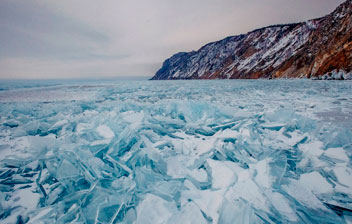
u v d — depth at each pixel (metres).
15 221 1.08
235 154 1.75
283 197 1.14
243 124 2.58
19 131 2.98
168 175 1.43
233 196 1.16
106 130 2.24
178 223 0.97
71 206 1.17
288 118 2.86
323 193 1.22
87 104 5.59
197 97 7.43
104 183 1.35
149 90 11.88
